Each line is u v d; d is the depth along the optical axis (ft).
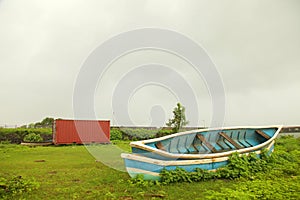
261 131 30.81
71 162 32.96
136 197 17.22
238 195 16.85
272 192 17.62
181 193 17.79
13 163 32.35
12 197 17.58
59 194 18.35
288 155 29.63
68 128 63.05
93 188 19.72
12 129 72.33
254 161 23.84
